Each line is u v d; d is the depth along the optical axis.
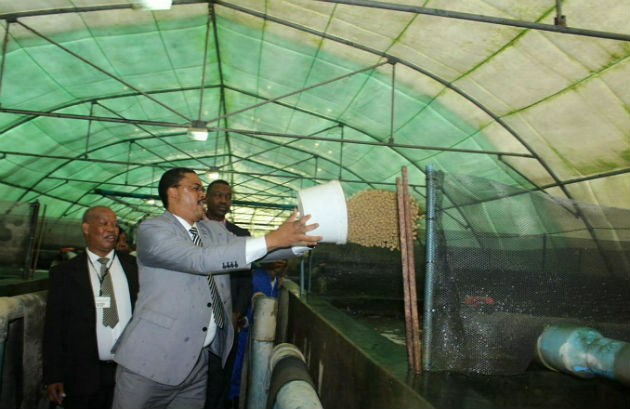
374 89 8.03
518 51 5.51
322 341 2.73
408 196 1.65
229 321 2.20
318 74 8.15
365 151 11.18
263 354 3.32
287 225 1.60
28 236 5.60
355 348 1.92
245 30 7.38
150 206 22.36
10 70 7.80
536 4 4.62
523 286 1.61
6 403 2.77
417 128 8.77
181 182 2.11
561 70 5.45
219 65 9.12
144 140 13.39
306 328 3.47
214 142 14.23
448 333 1.55
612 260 1.70
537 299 1.62
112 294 2.71
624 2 4.19
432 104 7.75
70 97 9.50
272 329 3.38
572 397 1.42
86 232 2.78
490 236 1.62
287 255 1.94
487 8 4.91
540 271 1.64
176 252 1.75
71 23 6.81
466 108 7.38
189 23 7.30
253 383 3.34
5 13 6.29
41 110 9.66
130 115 11.16
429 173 1.63
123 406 1.85
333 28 6.48
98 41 7.46
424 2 5.12
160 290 1.94
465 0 4.88
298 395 1.38
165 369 1.86
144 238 1.90
